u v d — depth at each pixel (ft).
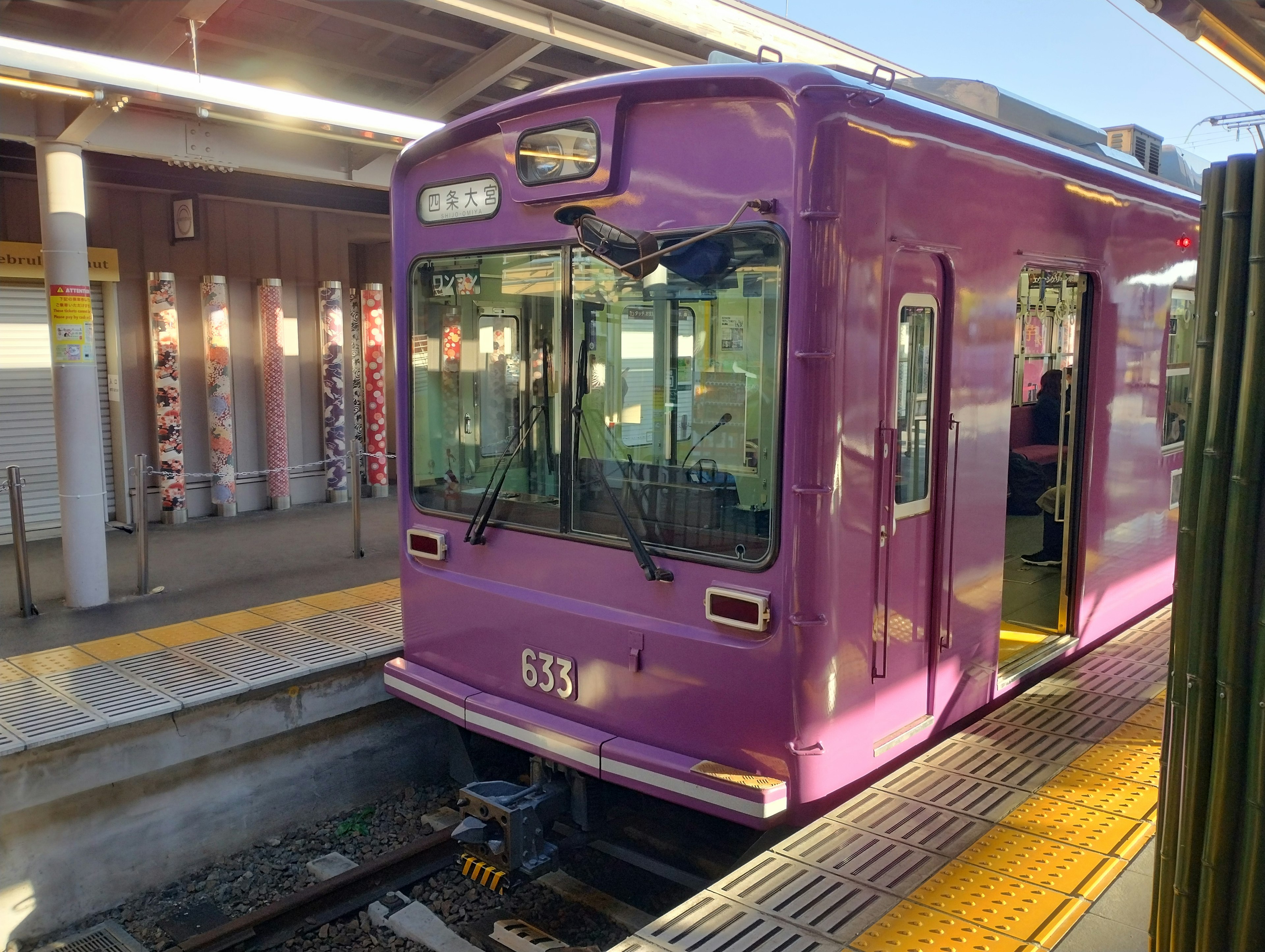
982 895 9.66
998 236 13.74
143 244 30.66
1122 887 9.75
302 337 35.17
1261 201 6.92
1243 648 7.29
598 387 13.01
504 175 13.75
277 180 32.55
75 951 13.94
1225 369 7.30
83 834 14.89
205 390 32.42
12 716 15.29
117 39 20.62
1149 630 18.62
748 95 11.28
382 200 35.50
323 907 14.49
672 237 11.99
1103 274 16.57
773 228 11.11
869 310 11.46
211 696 16.16
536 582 13.99
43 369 28.99
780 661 11.40
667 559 12.42
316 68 25.13
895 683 12.80
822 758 11.56
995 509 14.44
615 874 15.53
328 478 35.65
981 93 15.33
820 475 11.10
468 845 13.37
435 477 15.42
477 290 14.33
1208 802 7.68
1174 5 14.06
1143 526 19.30
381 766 18.79
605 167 12.41
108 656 18.29
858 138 11.05
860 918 9.34
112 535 29.60
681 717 12.39
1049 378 30.76
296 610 21.57
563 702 13.73
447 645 15.43
